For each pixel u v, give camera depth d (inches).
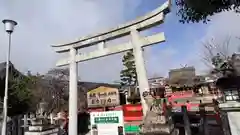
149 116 256.7
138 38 365.1
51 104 1047.6
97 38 416.2
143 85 334.3
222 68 219.6
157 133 240.2
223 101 205.9
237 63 215.5
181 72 956.0
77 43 442.9
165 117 249.1
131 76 1181.1
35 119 409.7
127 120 679.1
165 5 332.2
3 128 327.9
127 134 518.3
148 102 272.7
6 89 341.4
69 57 449.7
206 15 202.5
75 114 410.9
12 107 489.7
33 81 688.4
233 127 185.6
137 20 367.6
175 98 790.5
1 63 545.6
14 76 572.7
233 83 198.4
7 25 350.9
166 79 1040.2
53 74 1222.3
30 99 543.5
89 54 425.1
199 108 601.6
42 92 971.3
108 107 858.1
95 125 374.3
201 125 585.0
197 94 791.1
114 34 395.2
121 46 384.8
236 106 184.9
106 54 401.4
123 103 951.0
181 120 588.7
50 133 415.2
